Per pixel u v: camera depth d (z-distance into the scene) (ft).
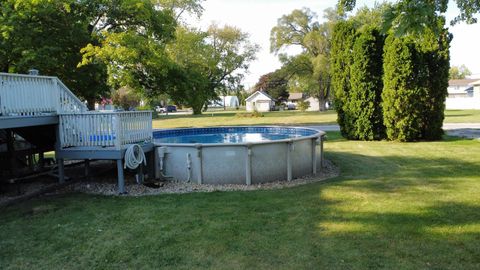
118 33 51.16
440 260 11.38
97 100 59.00
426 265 11.10
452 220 14.79
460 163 27.96
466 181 21.85
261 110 189.16
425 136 43.29
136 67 54.54
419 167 27.02
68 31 47.65
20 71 44.19
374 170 26.58
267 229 14.70
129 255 12.68
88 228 15.51
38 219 16.90
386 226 14.40
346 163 30.17
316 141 27.22
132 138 23.59
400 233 13.64
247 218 16.15
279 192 20.86
